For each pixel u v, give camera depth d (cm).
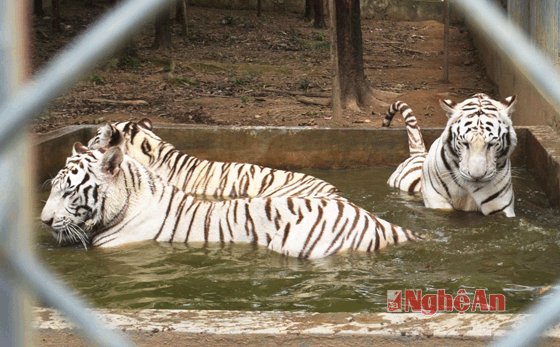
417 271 397
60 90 68
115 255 446
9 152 67
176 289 372
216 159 782
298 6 2377
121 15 67
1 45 69
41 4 1939
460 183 542
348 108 1096
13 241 76
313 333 257
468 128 509
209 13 2234
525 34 859
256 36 1975
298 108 1130
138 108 1161
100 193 470
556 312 94
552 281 372
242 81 1425
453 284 370
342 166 773
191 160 638
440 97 1203
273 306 342
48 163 703
